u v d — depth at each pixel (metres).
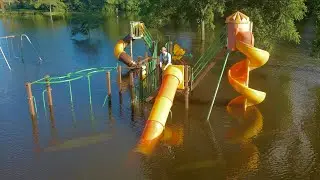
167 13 35.41
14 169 13.19
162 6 35.00
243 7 28.94
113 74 25.52
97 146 14.88
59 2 86.81
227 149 14.55
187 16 35.16
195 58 29.58
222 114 17.98
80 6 89.81
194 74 21.61
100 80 24.03
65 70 27.77
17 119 17.80
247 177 12.55
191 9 34.00
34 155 14.23
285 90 21.53
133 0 76.06
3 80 25.14
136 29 26.66
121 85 21.94
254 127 16.53
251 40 17.03
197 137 15.60
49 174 12.84
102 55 32.94
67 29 52.41
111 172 12.93
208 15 32.72
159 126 15.57
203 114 18.02
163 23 37.59
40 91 21.98
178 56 26.06
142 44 37.22
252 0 28.42
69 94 21.27
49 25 58.31
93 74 25.50
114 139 15.47
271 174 12.71
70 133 16.16
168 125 16.80
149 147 14.71
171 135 15.79
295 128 16.34
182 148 14.62
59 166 13.38
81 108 19.03
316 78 23.81
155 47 27.55
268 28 27.69
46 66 29.23
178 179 12.50
